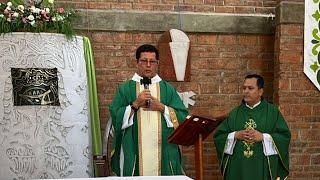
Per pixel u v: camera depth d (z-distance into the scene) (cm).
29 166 445
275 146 434
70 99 461
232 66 543
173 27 529
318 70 511
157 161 416
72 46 467
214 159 536
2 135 445
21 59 449
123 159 414
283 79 508
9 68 448
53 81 455
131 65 526
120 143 422
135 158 412
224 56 541
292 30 509
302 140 511
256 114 448
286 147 440
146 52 427
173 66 516
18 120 447
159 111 421
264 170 432
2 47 449
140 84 432
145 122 416
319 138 513
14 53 449
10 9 449
